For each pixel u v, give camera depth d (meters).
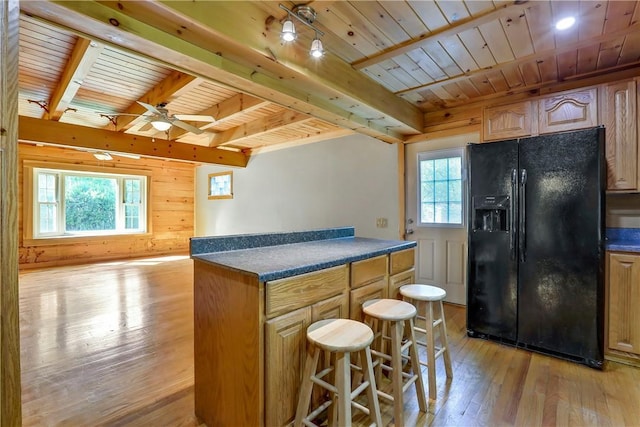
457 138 3.70
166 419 1.81
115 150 4.81
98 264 6.40
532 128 2.78
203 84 3.46
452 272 3.76
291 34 1.79
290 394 1.62
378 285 2.26
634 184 2.37
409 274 2.66
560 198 2.46
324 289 1.80
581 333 2.38
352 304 2.01
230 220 7.14
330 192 4.99
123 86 3.56
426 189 3.95
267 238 2.42
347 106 2.89
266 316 1.50
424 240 3.96
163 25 1.60
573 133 2.41
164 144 5.41
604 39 2.24
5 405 1.04
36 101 4.02
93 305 3.80
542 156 2.53
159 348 2.68
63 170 6.34
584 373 2.27
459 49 2.39
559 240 2.46
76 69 2.83
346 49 2.38
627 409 1.87
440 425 1.75
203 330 1.82
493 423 1.76
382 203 4.34
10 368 1.05
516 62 2.61
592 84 2.87
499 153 2.73
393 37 2.21
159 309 3.66
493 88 3.20
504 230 2.71
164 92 3.40
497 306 2.76
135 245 7.37
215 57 1.88
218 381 1.71
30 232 5.97
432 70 2.76
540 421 1.77
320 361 1.78
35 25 2.39
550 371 2.30
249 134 5.05
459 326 3.16
